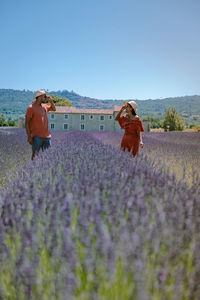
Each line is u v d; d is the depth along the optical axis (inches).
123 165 129.4
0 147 264.7
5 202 82.6
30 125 218.5
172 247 58.3
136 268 48.6
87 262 52.0
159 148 331.3
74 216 75.8
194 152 286.2
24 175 122.9
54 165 141.2
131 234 60.9
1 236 62.3
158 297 49.7
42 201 84.2
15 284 52.5
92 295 46.9
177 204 74.7
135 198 77.2
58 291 49.6
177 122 2568.9
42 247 62.7
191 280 53.5
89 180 100.3
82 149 194.7
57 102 2714.1
